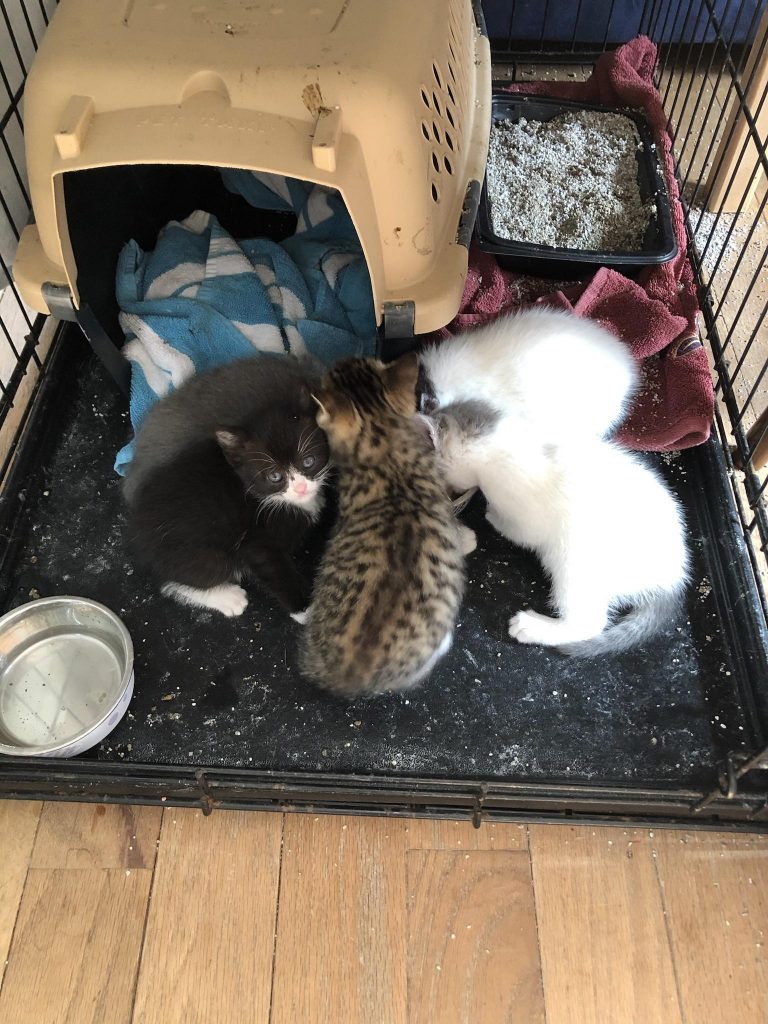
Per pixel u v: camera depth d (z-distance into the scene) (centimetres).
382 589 62
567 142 103
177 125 62
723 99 116
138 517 71
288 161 61
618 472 73
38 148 66
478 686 74
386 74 64
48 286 73
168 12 67
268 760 70
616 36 119
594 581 71
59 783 68
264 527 73
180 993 63
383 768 70
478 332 82
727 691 74
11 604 79
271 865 67
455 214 77
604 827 69
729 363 90
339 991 62
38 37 92
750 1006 62
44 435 87
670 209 95
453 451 73
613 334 85
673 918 65
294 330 86
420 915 65
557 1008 62
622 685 74
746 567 78
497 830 69
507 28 118
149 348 84
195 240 92
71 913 66
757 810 66
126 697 70
